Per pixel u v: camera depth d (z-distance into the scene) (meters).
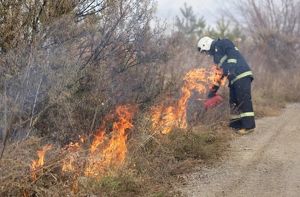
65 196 4.95
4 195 4.64
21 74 5.62
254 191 5.79
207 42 9.84
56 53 6.08
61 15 6.70
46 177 5.07
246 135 9.45
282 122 11.16
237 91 9.52
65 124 6.14
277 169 6.78
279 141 8.77
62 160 5.14
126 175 5.62
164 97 8.09
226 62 9.55
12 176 4.68
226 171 6.76
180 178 6.29
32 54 5.79
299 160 7.25
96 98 6.77
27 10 6.52
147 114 7.51
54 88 5.77
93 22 7.04
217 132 9.02
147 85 7.87
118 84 7.36
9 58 5.76
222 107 9.92
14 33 6.39
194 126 8.55
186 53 9.84
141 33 7.74
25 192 4.77
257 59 19.28
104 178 5.37
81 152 5.68
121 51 7.47
